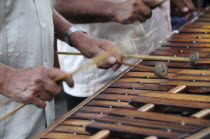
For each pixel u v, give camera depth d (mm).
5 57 3584
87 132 3006
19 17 3586
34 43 3656
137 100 3115
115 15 4633
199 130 2660
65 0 4684
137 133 2674
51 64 3885
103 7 4648
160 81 3572
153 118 2848
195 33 4379
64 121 3188
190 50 4031
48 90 3279
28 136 3707
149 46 5172
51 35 3840
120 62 3871
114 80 3650
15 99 3307
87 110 3281
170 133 2635
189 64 3783
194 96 3121
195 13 6363
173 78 3484
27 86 3240
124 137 2781
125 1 4660
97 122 2889
